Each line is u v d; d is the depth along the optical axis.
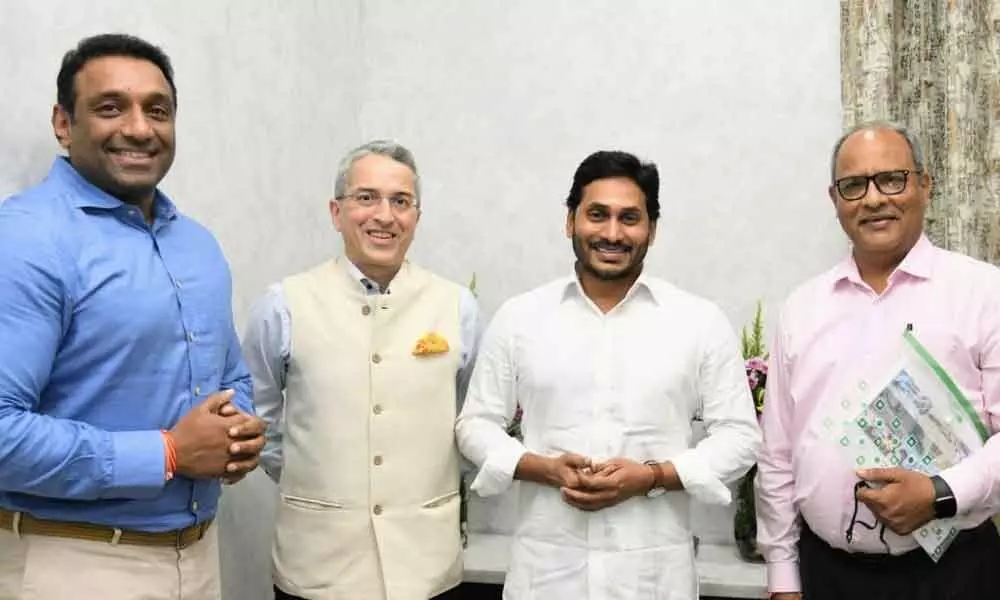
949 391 1.62
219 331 1.52
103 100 1.34
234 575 2.22
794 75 2.66
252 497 2.32
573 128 2.82
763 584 2.21
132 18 1.84
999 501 1.59
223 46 2.18
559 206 2.83
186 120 2.01
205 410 1.35
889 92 2.45
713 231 2.72
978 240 2.43
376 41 2.97
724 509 2.62
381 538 1.76
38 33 1.60
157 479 1.29
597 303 1.79
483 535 2.72
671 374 1.71
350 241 1.82
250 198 2.30
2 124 1.52
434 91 2.93
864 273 1.80
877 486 1.62
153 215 1.48
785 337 1.84
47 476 1.21
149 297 1.38
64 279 1.27
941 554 1.62
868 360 1.72
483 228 2.90
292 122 2.54
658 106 2.75
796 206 2.67
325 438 1.79
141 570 1.38
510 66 2.87
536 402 1.75
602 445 1.70
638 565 1.67
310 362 1.80
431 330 1.87
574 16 2.82
